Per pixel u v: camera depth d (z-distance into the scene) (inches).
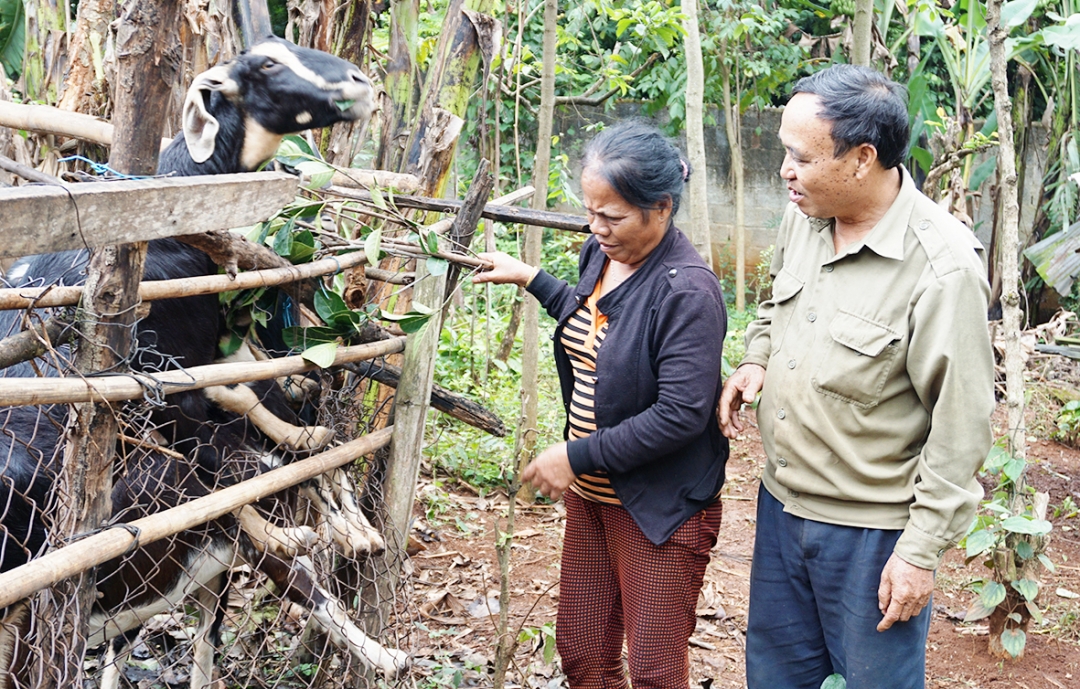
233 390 102.6
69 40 151.1
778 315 97.3
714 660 142.0
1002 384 280.1
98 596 95.3
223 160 105.4
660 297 92.7
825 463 91.9
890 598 87.7
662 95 392.2
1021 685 139.3
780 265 103.7
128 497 93.5
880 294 87.2
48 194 60.2
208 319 103.2
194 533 98.1
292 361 92.9
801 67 394.0
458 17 139.3
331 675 117.3
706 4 365.4
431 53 162.7
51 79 150.6
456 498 195.6
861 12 208.5
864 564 90.9
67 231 62.2
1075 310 358.6
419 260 111.9
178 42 71.5
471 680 130.4
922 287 84.9
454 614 151.6
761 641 102.9
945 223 86.1
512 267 107.1
